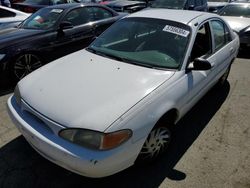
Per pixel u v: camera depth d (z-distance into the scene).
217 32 4.09
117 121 2.33
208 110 4.31
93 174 2.31
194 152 3.29
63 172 2.88
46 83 2.86
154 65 3.13
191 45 3.27
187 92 3.11
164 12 3.91
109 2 12.55
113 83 2.79
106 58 3.37
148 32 3.54
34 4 9.82
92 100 2.53
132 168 2.97
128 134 2.37
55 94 2.65
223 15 8.65
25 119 2.66
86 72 3.02
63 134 2.34
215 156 3.23
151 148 2.87
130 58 3.29
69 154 2.26
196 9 10.19
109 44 3.67
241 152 3.32
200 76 3.41
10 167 2.93
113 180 2.81
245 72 6.16
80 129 2.29
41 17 5.83
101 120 2.32
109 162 2.28
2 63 4.73
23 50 4.93
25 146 3.25
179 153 3.25
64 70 3.11
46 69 3.24
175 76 3.00
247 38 7.32
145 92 2.67
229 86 5.30
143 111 2.52
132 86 2.74
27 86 2.90
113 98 2.55
